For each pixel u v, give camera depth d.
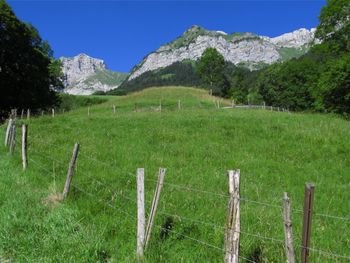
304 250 5.25
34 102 59.22
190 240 7.46
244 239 7.38
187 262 6.58
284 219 5.23
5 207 9.02
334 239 7.87
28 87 58.25
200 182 12.40
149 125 25.80
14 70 56.75
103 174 12.77
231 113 33.06
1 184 11.11
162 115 31.62
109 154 16.88
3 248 7.11
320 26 51.25
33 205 9.35
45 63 61.75
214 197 10.45
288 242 5.20
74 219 8.41
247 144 20.41
